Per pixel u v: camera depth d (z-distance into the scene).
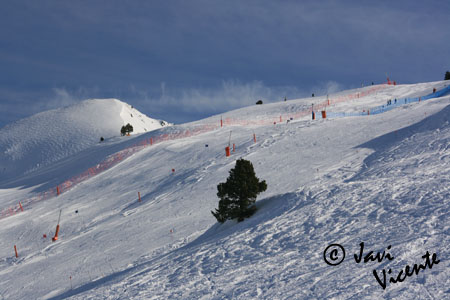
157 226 28.58
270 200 22.48
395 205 14.12
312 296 8.35
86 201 45.31
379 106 66.44
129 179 49.47
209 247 16.41
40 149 140.50
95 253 26.47
